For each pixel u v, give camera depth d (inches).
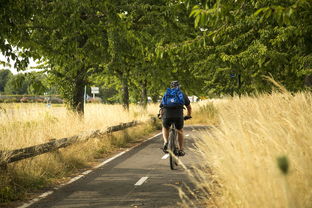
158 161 754.8
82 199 452.8
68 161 671.8
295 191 239.8
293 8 327.3
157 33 1066.7
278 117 420.8
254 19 896.9
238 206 296.4
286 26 882.1
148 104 2410.2
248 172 276.2
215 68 1592.0
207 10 379.9
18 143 612.4
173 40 1094.4
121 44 941.2
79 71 1152.2
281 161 120.1
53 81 1196.5
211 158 420.8
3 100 869.2
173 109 649.0
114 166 700.0
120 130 1122.7
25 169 538.9
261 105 559.8
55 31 701.9
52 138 701.9
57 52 729.0
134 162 746.2
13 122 780.0
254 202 248.8
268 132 341.1
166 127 658.8
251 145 342.6
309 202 239.3
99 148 878.4
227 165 318.0
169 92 654.5
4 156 491.8
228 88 1952.5
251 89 1647.4
